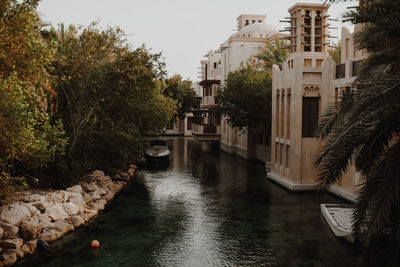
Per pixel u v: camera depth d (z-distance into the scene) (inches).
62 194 720.3
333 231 595.8
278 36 1598.2
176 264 494.6
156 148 1540.4
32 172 793.6
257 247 552.4
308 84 900.6
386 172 307.6
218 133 1915.6
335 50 1446.9
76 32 863.7
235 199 852.6
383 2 335.9
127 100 937.5
